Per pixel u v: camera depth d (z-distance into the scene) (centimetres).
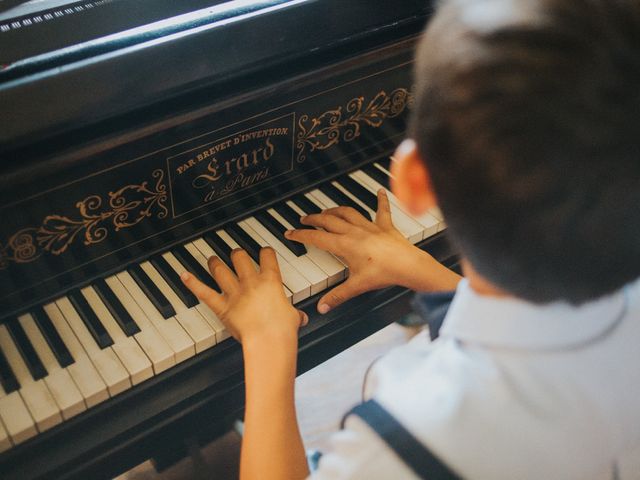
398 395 67
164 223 124
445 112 54
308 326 125
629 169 52
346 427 67
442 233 142
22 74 100
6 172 99
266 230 133
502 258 58
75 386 107
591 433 64
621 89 50
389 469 62
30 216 106
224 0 125
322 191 142
